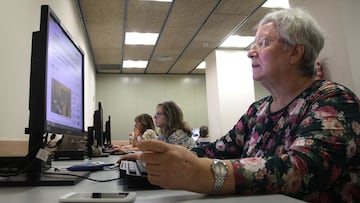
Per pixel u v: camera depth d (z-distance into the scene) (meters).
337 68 2.60
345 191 0.68
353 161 0.64
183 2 4.13
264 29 0.91
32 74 0.78
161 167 0.50
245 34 5.42
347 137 0.61
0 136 1.38
